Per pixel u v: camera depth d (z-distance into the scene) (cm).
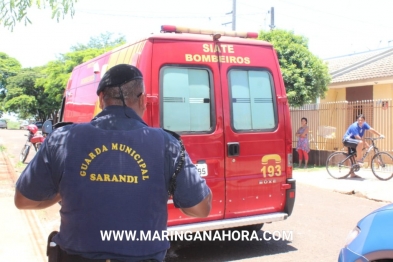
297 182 1046
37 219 664
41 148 202
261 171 506
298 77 1330
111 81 206
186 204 201
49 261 199
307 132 1320
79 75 704
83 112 645
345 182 1025
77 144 193
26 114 4962
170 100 457
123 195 186
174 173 198
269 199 513
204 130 475
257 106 509
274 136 515
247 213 499
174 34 465
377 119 1244
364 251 324
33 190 197
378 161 1066
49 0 373
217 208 480
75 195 187
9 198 796
